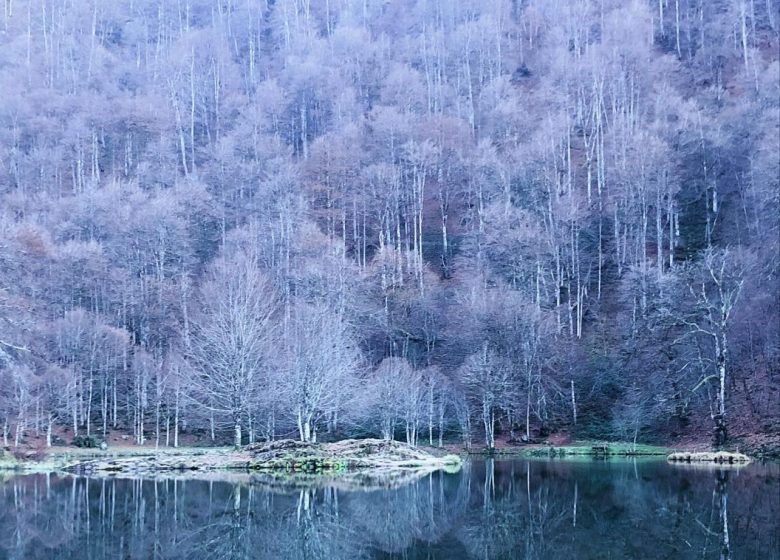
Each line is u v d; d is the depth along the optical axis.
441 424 63.03
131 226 84.81
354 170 107.88
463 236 95.38
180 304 77.25
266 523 23.02
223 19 174.50
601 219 87.44
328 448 47.88
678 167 85.50
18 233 74.94
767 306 58.44
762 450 46.72
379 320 76.56
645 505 25.70
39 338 61.44
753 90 94.00
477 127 120.56
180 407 63.75
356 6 173.00
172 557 17.92
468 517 24.17
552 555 17.62
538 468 43.94
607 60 114.75
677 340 56.81
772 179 71.62
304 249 86.38
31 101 121.88
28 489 33.28
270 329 58.66
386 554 18.30
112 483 36.22
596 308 76.94
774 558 16.61
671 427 57.88
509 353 64.88
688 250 79.56
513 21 153.38
